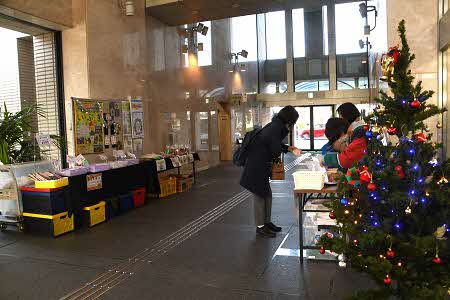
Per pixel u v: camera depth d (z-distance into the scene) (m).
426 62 4.88
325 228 3.80
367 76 17.00
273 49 18.52
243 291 3.02
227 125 14.05
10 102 5.83
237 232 4.65
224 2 7.52
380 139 2.29
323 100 17.39
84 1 6.08
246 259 3.72
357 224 2.22
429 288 1.99
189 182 7.98
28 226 4.75
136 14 7.52
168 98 9.04
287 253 3.84
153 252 4.02
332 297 2.86
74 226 4.91
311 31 17.88
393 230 2.13
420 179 2.04
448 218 2.01
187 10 8.04
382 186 2.15
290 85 18.19
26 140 5.40
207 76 11.72
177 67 9.64
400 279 2.05
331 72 17.61
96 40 6.32
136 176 6.28
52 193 4.61
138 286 3.18
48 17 5.69
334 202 2.42
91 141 6.11
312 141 17.92
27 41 6.07
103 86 6.48
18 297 3.01
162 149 8.64
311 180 3.36
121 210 5.77
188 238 4.47
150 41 8.31
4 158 4.92
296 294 2.94
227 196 7.00
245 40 16.00
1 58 5.70
